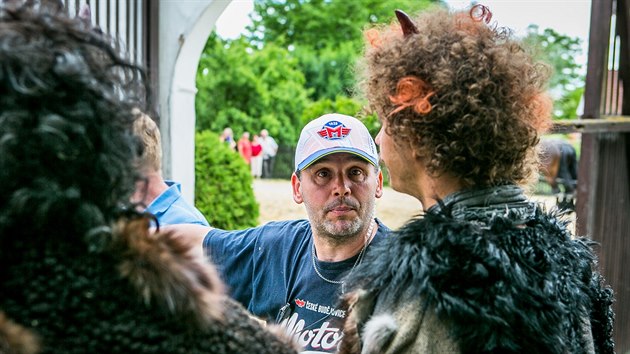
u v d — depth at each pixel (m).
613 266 4.76
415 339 1.09
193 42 5.09
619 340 4.95
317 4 28.23
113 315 0.83
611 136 4.62
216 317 0.91
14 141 0.78
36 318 0.80
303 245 2.13
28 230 0.82
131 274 0.85
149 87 0.97
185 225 2.34
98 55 0.91
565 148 8.43
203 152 7.96
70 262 0.83
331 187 1.99
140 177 0.91
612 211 4.71
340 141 2.00
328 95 25.97
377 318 1.12
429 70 1.21
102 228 0.84
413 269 1.11
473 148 1.18
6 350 0.77
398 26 1.37
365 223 2.03
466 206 1.21
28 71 0.81
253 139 21.62
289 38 28.66
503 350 1.03
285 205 14.26
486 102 1.18
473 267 1.07
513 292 1.06
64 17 0.91
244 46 24.48
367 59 1.35
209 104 23.05
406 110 1.22
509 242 1.12
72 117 0.82
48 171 0.81
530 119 1.24
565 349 1.11
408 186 1.32
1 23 0.85
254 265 2.18
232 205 7.99
